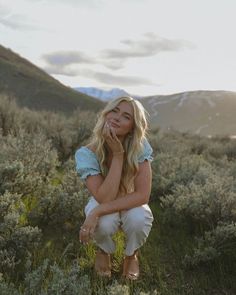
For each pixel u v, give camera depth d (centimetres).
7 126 1137
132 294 352
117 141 350
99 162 369
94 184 366
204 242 449
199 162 790
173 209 526
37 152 600
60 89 9425
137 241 376
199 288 380
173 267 419
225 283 391
